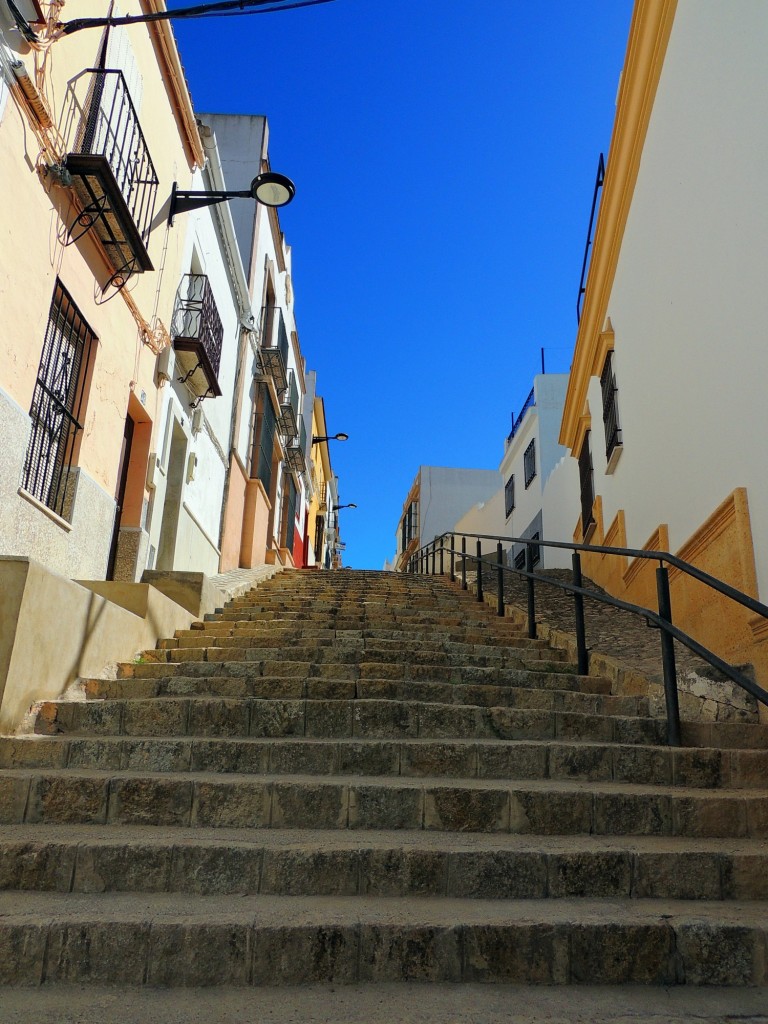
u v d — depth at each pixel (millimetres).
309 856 2549
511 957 2199
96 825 2879
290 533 20062
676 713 3703
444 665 5238
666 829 2943
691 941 2244
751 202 4500
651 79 6754
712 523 5109
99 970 2131
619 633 6426
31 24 4711
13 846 2541
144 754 3328
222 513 11570
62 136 5195
